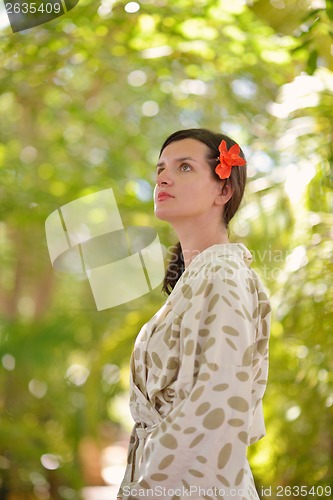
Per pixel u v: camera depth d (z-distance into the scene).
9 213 6.28
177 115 7.38
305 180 3.60
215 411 1.59
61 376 5.89
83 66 6.09
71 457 6.03
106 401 5.66
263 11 4.96
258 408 1.91
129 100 7.48
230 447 1.59
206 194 1.86
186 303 1.74
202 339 1.67
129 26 4.66
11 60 5.01
